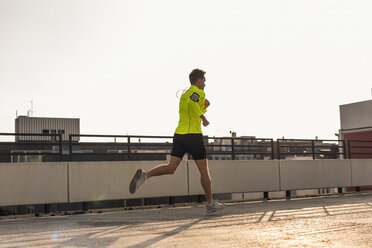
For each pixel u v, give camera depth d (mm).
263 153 12695
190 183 10867
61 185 9109
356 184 14680
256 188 12148
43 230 6039
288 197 12891
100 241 4902
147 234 5379
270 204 10211
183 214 7992
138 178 6781
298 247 4340
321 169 13781
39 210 26125
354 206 9141
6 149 26594
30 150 27703
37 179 8883
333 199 11688
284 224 6160
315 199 11859
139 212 8797
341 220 6562
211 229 5742
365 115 20844
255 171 12203
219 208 7703
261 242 4645
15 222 7375
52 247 4578
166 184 10477
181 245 4527
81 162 9391
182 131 7289
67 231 5855
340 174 14281
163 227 6051
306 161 13422
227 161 11711
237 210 8562
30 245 4742
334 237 4934
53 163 9078
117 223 6684
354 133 21391
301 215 7391
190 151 7328
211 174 11391
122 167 9891
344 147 14969
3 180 8562
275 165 12648
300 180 13172
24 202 8711
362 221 6406
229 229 5715
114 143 10438
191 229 5777
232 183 11719
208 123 7191
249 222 6469
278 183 12633
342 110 22094
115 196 9734
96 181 9523
